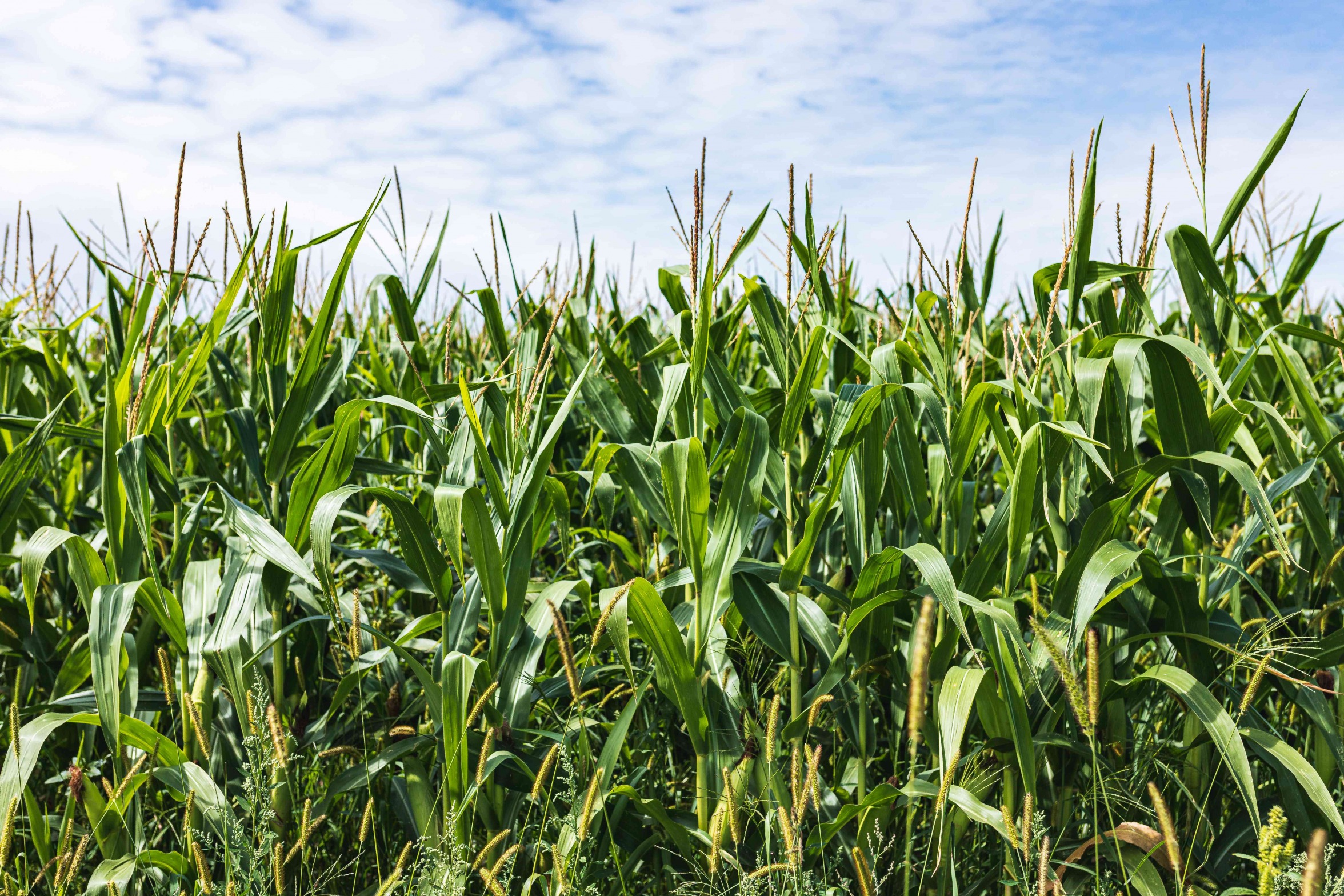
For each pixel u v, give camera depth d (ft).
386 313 18.48
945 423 7.88
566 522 8.95
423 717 9.59
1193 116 8.79
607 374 11.66
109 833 7.72
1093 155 7.63
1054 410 8.44
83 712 7.48
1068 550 8.30
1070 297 8.05
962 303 11.41
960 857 8.54
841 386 9.01
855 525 8.68
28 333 13.11
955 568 8.63
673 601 9.60
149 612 8.30
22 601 9.73
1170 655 8.93
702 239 7.81
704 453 7.41
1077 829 8.35
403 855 7.21
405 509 7.80
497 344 10.64
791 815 7.75
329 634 10.14
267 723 7.36
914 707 5.29
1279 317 10.64
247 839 7.30
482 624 9.86
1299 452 9.59
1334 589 9.40
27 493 8.98
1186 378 7.66
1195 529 8.34
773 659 9.98
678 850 8.27
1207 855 7.95
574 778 7.64
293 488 8.28
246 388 12.26
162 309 8.22
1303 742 9.58
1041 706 7.83
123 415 8.27
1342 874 6.13
